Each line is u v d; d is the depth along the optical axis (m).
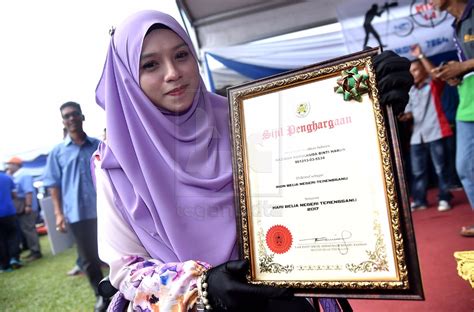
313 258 0.76
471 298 1.95
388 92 0.71
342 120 0.77
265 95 0.85
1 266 5.39
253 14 4.09
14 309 3.35
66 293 3.61
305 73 0.81
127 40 0.99
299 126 0.81
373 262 0.71
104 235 0.96
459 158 2.41
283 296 0.69
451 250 2.68
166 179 0.94
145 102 0.98
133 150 0.98
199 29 4.15
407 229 0.68
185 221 0.91
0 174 5.44
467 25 2.11
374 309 2.08
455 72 2.09
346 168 0.76
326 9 4.12
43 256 6.34
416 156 4.16
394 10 4.25
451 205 3.96
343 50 4.33
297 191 0.79
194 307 0.77
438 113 3.91
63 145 3.00
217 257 0.89
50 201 4.17
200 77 1.06
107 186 0.97
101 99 1.16
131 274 0.86
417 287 0.67
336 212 0.75
